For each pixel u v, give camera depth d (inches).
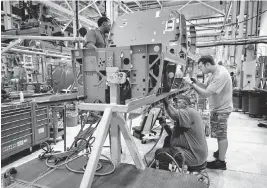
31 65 191.8
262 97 226.5
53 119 147.9
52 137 154.6
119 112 56.6
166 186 51.6
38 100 63.6
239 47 274.2
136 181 54.2
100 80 66.5
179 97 96.5
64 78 203.0
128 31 113.7
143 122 166.2
